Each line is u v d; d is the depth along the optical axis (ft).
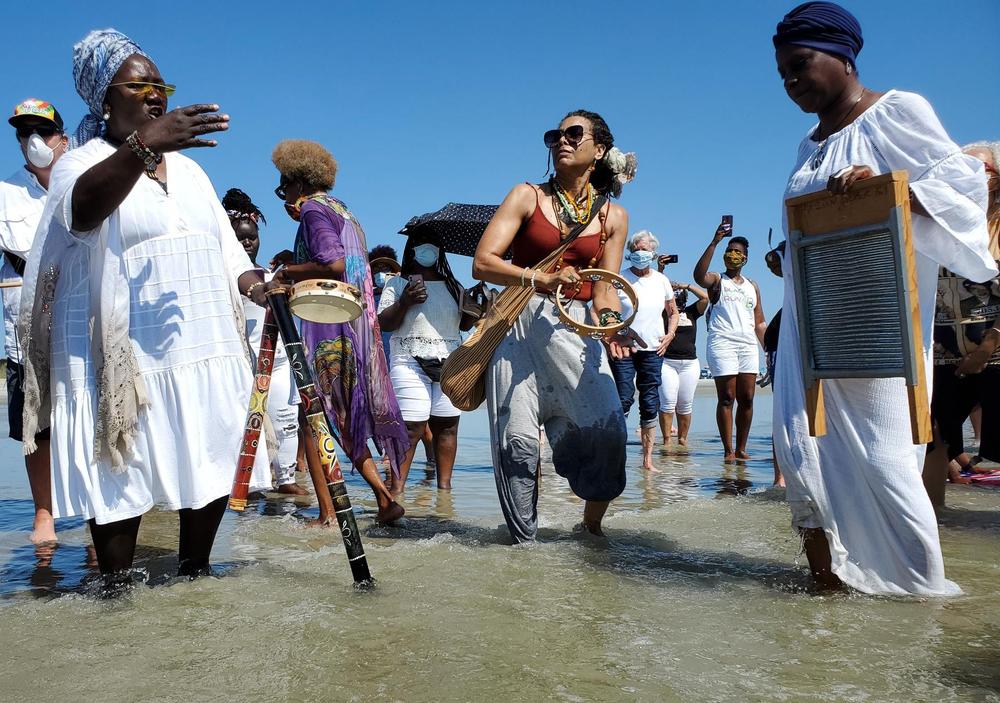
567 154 13.21
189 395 10.50
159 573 11.64
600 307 13.66
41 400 10.50
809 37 10.53
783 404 10.66
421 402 19.74
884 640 8.45
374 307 16.12
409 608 9.55
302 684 7.32
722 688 7.22
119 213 10.35
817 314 10.21
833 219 10.01
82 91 10.53
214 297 10.78
